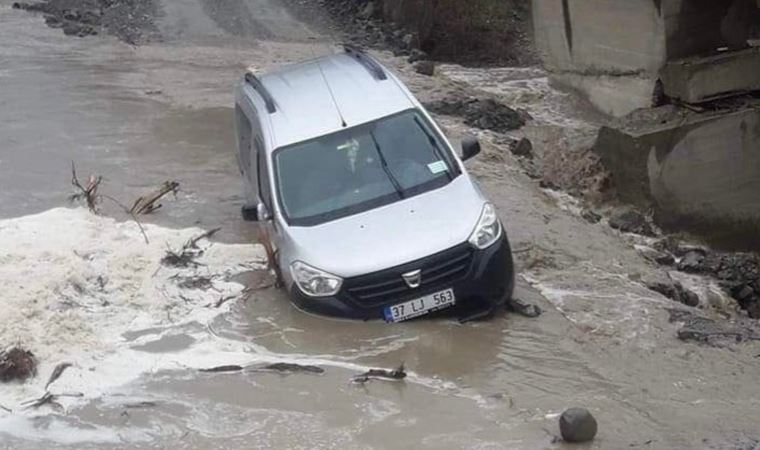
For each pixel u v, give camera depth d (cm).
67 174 1778
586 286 1346
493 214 1161
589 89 2525
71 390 995
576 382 1015
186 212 1541
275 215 1189
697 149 1986
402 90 1286
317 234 1145
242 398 981
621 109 2386
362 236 1134
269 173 1214
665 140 1972
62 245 1312
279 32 3281
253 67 2745
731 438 888
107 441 909
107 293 1198
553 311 1203
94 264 1262
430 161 1209
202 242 1378
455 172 1202
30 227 1393
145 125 2116
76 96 2367
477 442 886
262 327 1126
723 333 1195
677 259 1736
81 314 1140
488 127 2241
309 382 1009
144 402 974
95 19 3366
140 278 1234
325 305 1114
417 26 3234
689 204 1997
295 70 1387
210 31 3269
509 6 3375
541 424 919
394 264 1102
